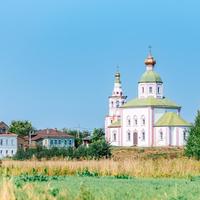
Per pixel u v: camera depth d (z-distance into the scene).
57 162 86.56
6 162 88.62
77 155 170.00
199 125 162.62
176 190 42.81
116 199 38.72
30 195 34.38
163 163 80.44
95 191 42.69
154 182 61.41
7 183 34.25
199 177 74.88
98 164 83.12
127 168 79.81
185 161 81.56
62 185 50.03
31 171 81.94
